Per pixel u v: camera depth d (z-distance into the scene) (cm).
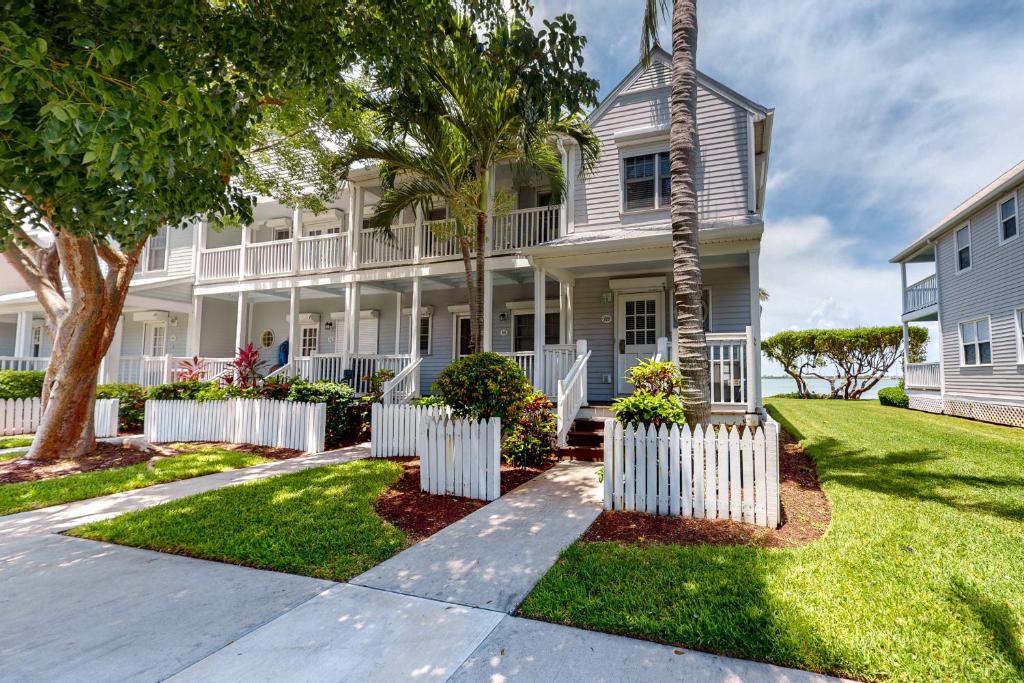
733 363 830
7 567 401
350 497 591
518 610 321
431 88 800
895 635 279
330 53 518
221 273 1568
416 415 888
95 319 848
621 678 248
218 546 437
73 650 276
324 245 1427
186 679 249
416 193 1026
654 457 538
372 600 339
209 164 383
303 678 250
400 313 1544
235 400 1053
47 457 819
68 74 279
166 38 393
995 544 422
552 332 1389
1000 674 245
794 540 447
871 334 2523
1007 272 1344
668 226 1086
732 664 260
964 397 1536
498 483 602
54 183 333
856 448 898
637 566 383
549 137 1113
